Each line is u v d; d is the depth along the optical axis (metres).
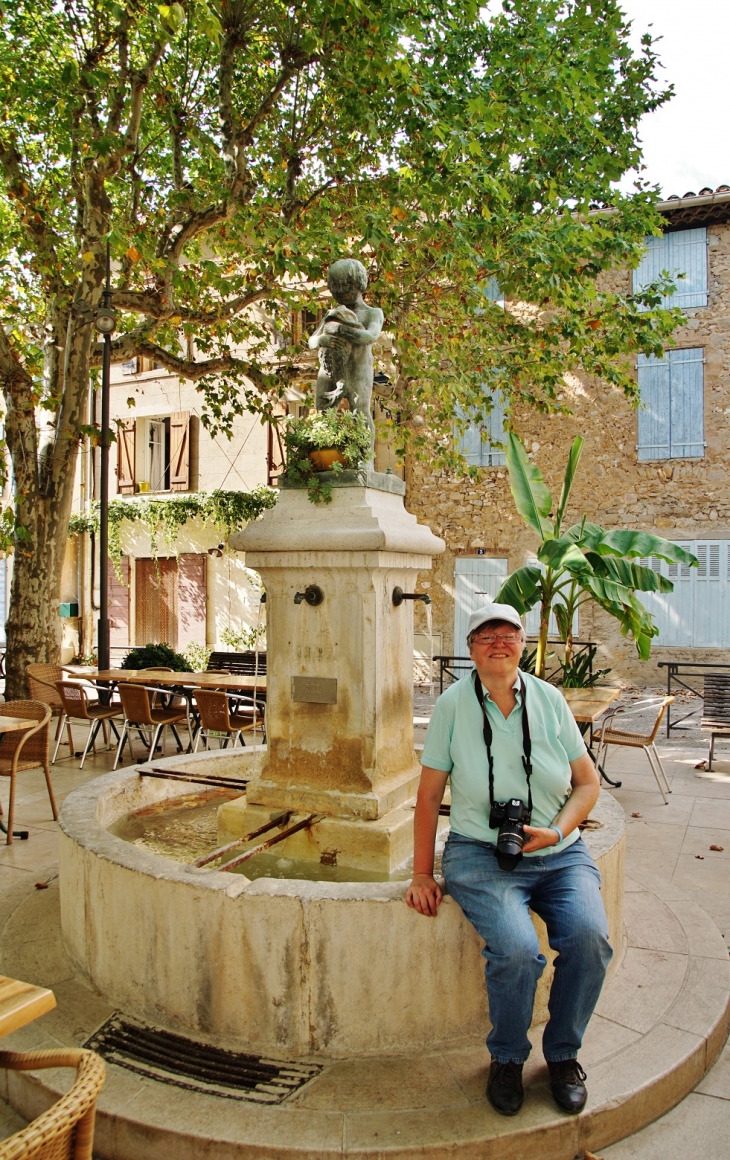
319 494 3.67
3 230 11.00
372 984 2.55
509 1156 2.23
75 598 19.05
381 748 3.65
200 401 17.97
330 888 2.62
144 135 10.90
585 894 2.40
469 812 2.56
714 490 14.24
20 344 11.38
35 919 3.63
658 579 7.48
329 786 3.66
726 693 7.72
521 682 2.58
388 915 2.54
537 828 2.41
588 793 2.55
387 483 3.88
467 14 8.62
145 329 10.59
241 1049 2.60
